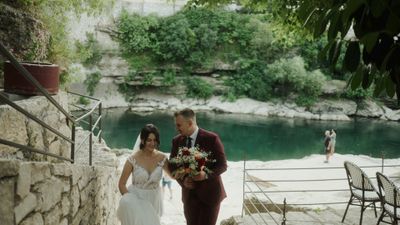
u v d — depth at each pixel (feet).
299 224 19.99
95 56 113.70
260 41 124.57
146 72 120.06
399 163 46.06
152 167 15.28
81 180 13.60
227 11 132.98
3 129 12.66
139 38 120.37
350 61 5.61
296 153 79.05
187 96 122.42
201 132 14.65
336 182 36.88
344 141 90.58
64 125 17.63
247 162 45.55
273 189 34.24
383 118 119.24
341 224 19.97
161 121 104.22
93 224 16.01
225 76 126.11
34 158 14.29
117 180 24.11
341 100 120.67
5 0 27.61
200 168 13.88
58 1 32.40
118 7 122.21
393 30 4.92
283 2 23.43
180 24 123.13
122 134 87.40
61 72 32.04
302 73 115.85
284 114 116.26
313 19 6.74
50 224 10.07
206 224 14.88
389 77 5.64
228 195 34.53
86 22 109.91
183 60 125.49
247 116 114.73
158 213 15.67
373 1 4.87
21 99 16.11
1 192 7.13
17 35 26.84
